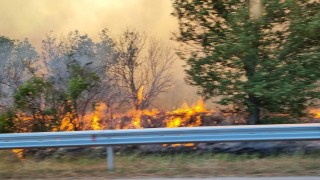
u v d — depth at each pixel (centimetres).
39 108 984
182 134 644
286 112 998
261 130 638
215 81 993
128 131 639
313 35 920
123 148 780
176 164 634
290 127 634
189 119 1077
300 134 635
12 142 646
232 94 973
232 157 682
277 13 945
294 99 958
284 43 962
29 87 963
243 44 930
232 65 976
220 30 1014
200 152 743
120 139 638
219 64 993
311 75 942
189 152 751
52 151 779
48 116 991
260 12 941
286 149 734
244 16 938
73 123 1007
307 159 641
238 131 639
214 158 672
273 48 970
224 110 1041
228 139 642
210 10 1009
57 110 995
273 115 1027
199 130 641
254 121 1016
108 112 1109
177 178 569
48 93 988
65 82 1029
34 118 984
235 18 944
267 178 557
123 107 1151
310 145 731
